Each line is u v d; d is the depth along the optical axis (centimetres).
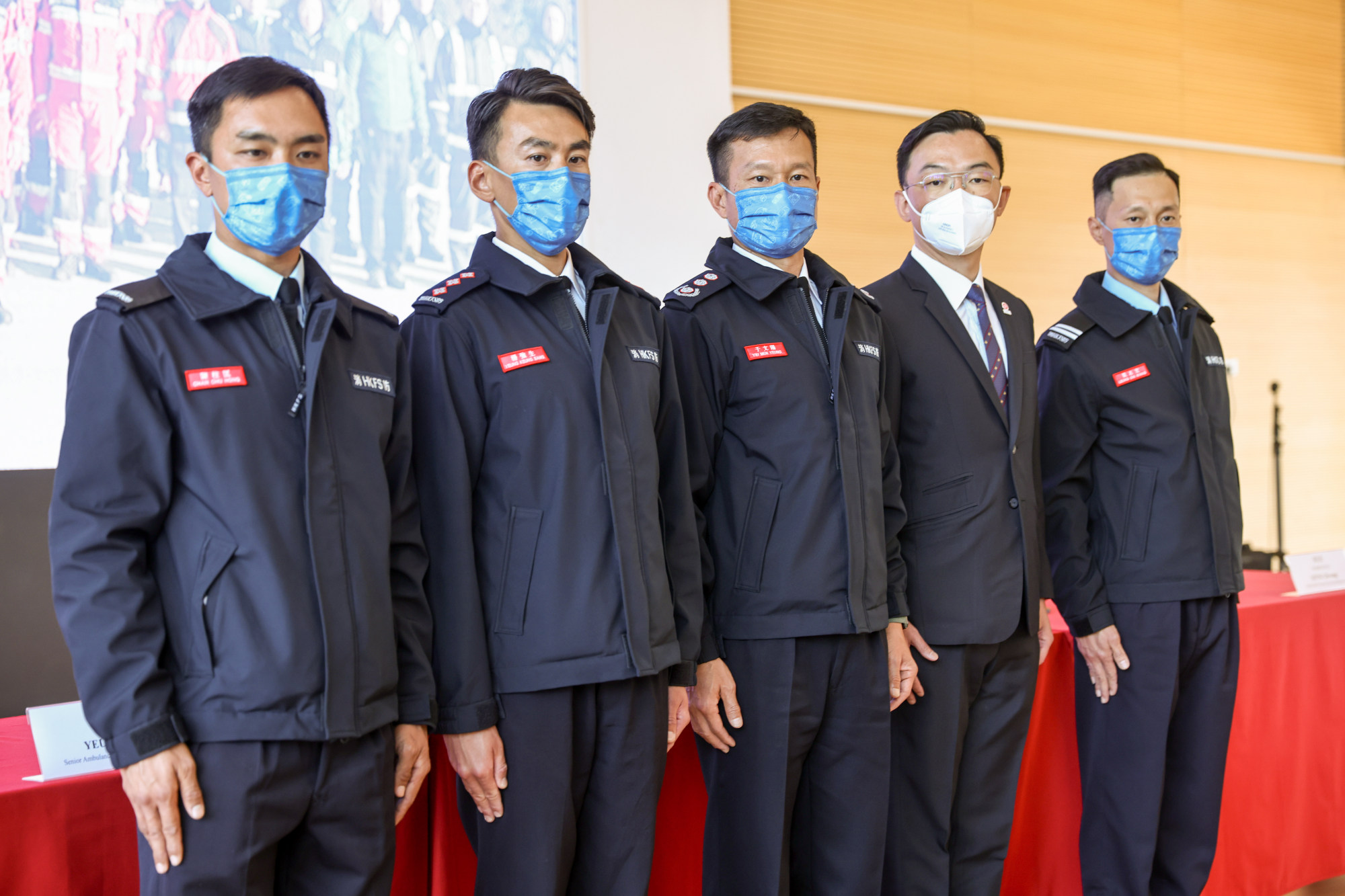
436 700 145
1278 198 658
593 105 465
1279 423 634
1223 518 223
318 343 133
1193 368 230
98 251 374
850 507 179
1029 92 579
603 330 158
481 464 154
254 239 134
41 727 142
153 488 123
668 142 481
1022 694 205
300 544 128
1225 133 639
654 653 154
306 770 126
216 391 127
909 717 197
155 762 116
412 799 141
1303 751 260
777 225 187
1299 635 261
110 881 142
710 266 196
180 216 388
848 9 530
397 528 143
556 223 160
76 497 119
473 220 451
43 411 366
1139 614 221
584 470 154
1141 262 232
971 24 563
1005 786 205
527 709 149
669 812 189
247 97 132
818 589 177
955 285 212
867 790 182
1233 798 248
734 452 182
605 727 154
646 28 477
